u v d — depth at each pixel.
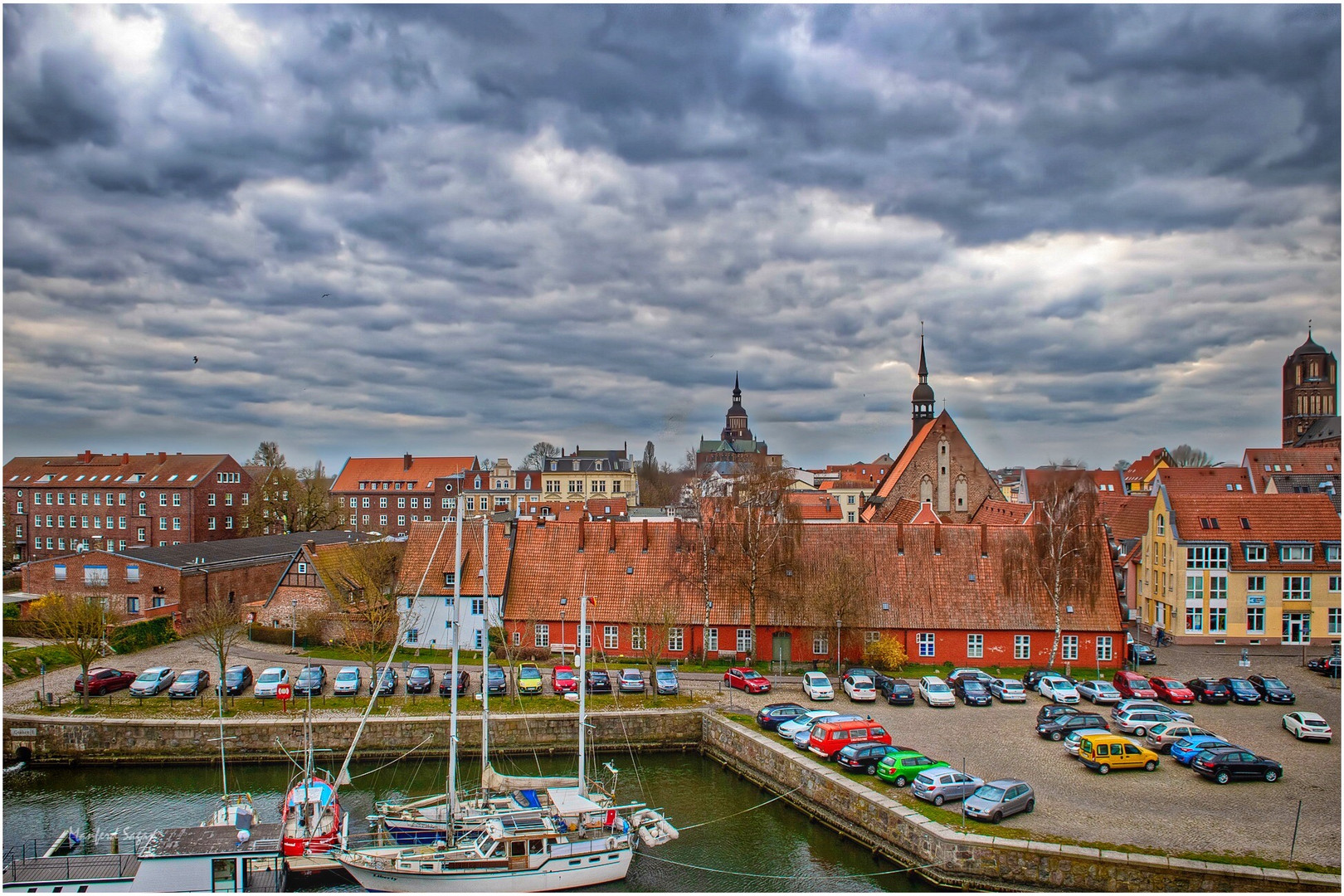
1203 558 76.88
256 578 92.75
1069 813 40.19
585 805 43.69
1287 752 48.94
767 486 76.19
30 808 47.66
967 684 59.50
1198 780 44.69
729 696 60.84
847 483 185.75
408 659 71.69
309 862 39.38
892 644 67.69
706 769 53.72
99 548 129.62
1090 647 68.56
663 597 72.69
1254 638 76.56
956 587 71.12
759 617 70.62
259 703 58.94
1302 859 35.31
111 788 50.53
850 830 42.94
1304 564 76.62
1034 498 85.25
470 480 184.12
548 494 191.50
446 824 41.62
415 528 79.62
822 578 70.62
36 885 35.94
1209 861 35.03
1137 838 37.41
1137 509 98.44
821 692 59.53
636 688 61.25
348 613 74.31
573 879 39.31
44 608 69.38
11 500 135.50
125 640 73.75
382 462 184.38
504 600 74.38
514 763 54.59
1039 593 70.12
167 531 129.50
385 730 55.25
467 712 56.94
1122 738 46.59
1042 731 51.22
